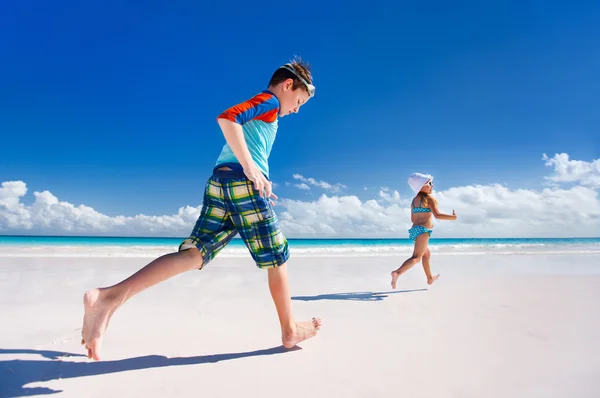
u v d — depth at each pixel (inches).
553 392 60.4
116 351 77.5
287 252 80.3
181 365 70.9
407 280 197.3
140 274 68.5
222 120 70.4
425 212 174.9
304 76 81.7
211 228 77.8
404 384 63.4
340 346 82.8
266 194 72.2
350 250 522.9
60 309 113.2
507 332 93.9
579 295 146.5
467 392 60.3
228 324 99.7
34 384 61.1
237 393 59.6
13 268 218.4
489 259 338.3
